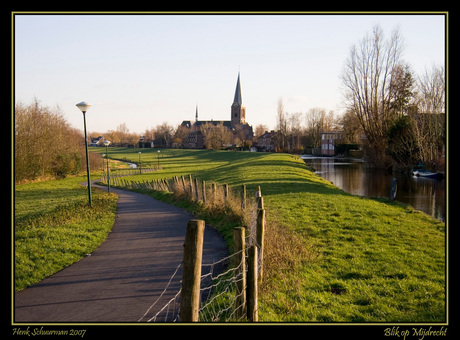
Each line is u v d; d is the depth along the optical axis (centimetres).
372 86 5297
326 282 797
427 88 4534
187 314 421
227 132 13200
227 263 948
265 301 686
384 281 812
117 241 1263
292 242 981
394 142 4638
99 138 19762
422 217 1602
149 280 852
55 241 1153
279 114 10656
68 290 792
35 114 4709
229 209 1495
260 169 4012
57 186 4234
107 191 3562
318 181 3167
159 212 1911
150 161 9456
